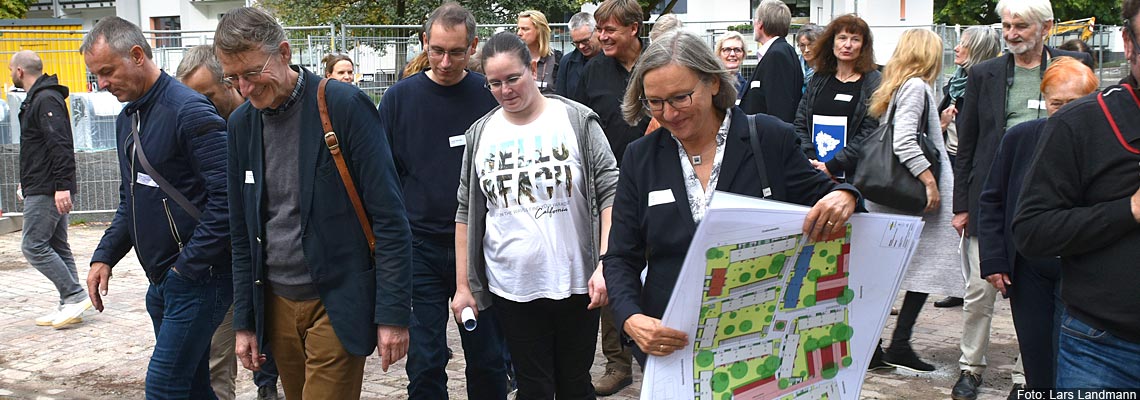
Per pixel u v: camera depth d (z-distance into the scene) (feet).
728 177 9.27
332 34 41.16
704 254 8.44
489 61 11.93
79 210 39.91
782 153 9.27
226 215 12.43
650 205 9.53
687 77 8.86
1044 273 11.61
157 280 13.15
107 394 18.30
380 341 10.82
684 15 100.22
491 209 12.46
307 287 11.15
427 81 14.46
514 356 12.50
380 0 67.05
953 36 39.88
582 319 12.44
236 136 11.23
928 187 16.67
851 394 9.61
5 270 30.48
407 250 10.91
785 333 9.20
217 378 14.84
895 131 16.74
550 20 70.38
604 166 12.25
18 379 19.21
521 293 12.14
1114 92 8.50
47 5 126.41
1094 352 8.74
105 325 23.31
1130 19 8.18
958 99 24.23
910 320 17.75
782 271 8.93
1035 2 15.58
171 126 12.61
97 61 12.47
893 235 9.18
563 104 12.42
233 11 10.32
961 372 16.40
